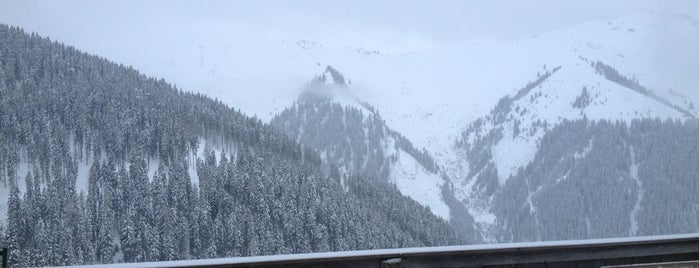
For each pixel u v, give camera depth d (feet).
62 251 318.86
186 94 533.96
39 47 551.59
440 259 25.17
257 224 350.43
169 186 370.73
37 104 470.39
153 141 445.78
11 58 527.40
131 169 384.06
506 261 25.77
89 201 353.92
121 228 349.41
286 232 354.13
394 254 24.49
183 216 351.25
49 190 355.56
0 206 397.80
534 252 26.11
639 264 26.21
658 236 28.66
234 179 374.43
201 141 476.13
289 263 23.61
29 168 433.89
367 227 369.91
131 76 550.77
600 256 26.73
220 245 344.08
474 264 25.50
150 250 337.11
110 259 335.06
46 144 436.35
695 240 27.96
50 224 333.21
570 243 26.50
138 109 469.57
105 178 387.75
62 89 491.31
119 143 443.32
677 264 26.17
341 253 24.62
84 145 461.37
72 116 465.06
